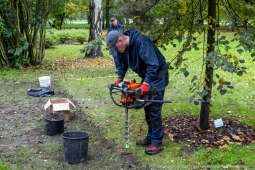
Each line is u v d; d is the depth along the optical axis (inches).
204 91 134.6
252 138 161.2
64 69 413.1
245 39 135.4
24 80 336.8
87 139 142.3
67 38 807.7
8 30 394.9
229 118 195.5
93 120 202.7
